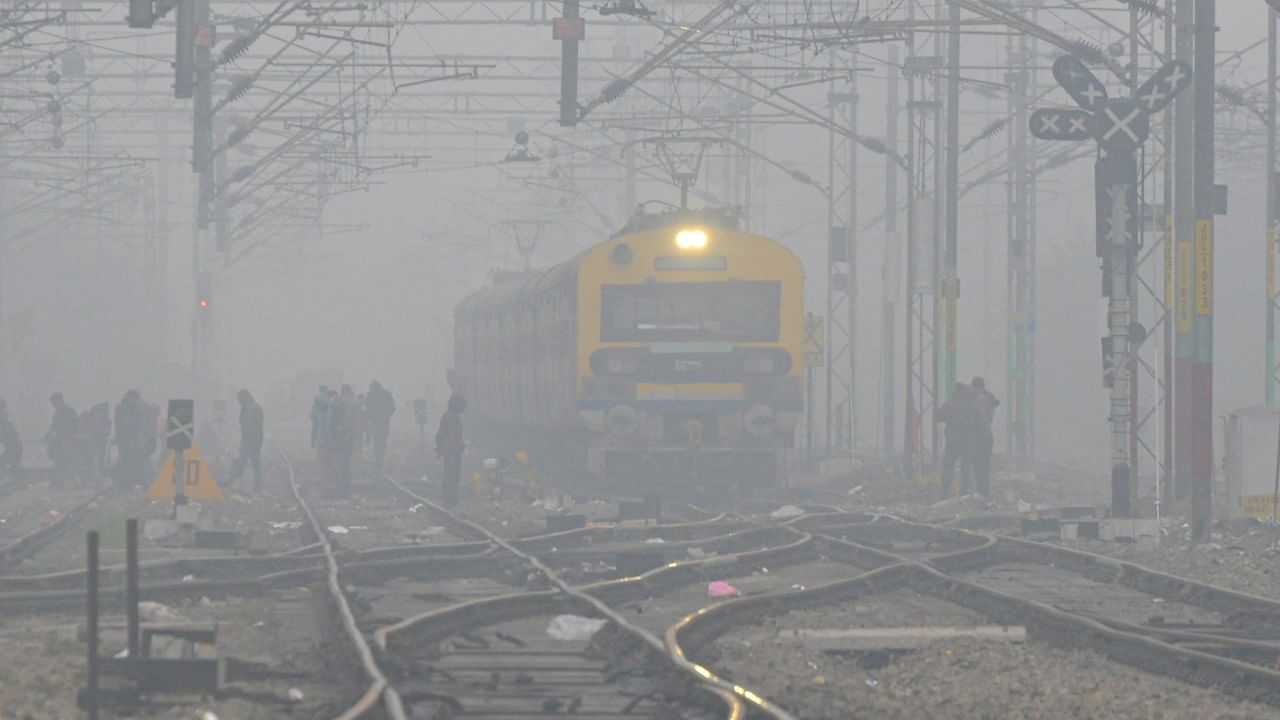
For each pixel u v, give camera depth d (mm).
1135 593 59844
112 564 68062
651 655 40625
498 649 43781
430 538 83500
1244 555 71000
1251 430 82750
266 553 72938
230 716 33500
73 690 36031
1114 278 79188
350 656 39125
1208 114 75438
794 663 42625
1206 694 38531
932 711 36406
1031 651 44875
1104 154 78875
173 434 81375
